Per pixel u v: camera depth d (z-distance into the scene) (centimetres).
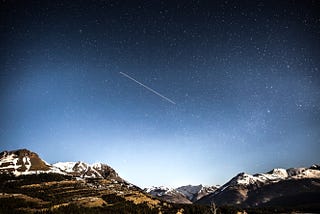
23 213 18312
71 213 18788
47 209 19712
